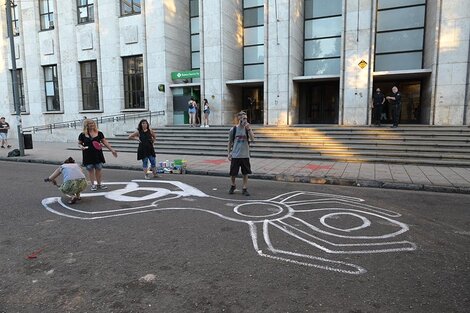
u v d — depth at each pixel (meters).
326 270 3.86
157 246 4.60
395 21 18.39
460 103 14.88
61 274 3.80
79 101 24.61
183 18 23.17
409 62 18.31
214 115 20.16
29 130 25.39
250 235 5.00
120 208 6.54
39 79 26.02
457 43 14.70
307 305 3.14
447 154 11.55
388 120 19.06
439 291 3.38
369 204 6.81
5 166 13.06
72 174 6.80
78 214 6.14
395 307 3.09
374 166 11.00
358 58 16.62
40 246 4.63
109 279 3.68
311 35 20.59
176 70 22.52
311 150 13.18
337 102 20.56
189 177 10.14
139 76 22.64
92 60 24.02
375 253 4.34
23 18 25.98
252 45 22.03
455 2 14.58
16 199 7.31
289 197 7.45
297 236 4.96
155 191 8.09
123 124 21.75
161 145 16.00
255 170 10.46
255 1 21.73
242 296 3.31
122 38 22.55
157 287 3.50
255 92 22.30
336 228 5.31
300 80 19.09
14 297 3.33
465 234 5.04
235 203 6.91
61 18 24.48
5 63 27.47
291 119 18.59
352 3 16.50
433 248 4.50
